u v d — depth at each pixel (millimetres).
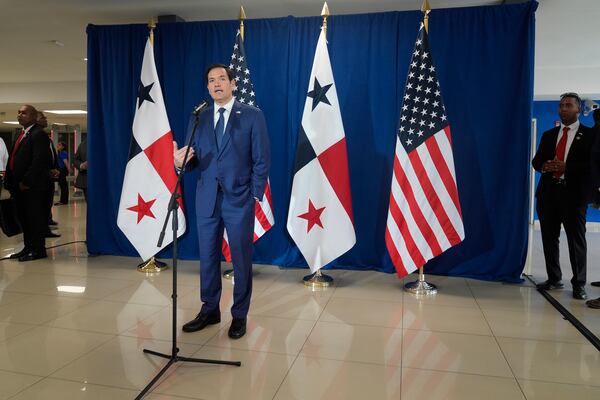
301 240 3812
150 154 4043
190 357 2418
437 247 3615
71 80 9281
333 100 3754
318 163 3760
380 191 4160
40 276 3973
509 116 3891
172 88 4469
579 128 3525
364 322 2986
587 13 4762
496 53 3877
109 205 4691
